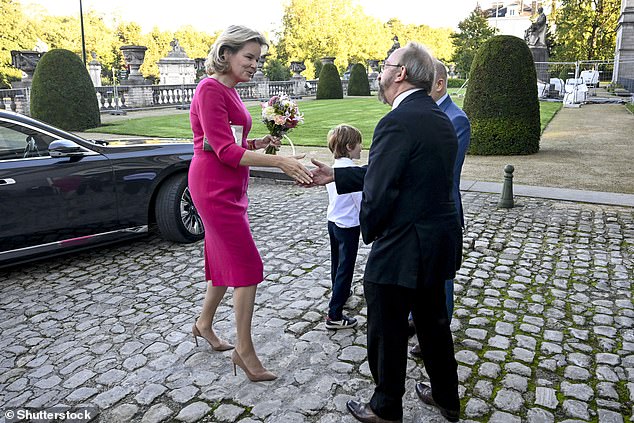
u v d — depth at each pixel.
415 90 2.21
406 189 2.12
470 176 8.53
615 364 3.02
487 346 3.23
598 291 4.07
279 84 30.22
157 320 3.73
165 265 4.86
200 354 3.23
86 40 62.41
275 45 60.47
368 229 2.17
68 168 4.69
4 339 3.52
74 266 4.89
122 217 5.06
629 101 24.11
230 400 2.74
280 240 5.49
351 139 3.34
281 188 8.13
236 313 2.85
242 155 2.61
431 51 2.26
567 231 5.61
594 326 3.50
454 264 2.25
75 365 3.15
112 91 22.36
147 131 14.63
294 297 4.05
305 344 3.31
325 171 2.63
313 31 57.12
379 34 65.88
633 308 3.77
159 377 2.99
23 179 4.44
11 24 52.72
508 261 4.73
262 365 3.06
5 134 4.48
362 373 2.97
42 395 2.85
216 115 2.63
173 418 2.61
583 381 2.85
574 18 43.56
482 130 10.62
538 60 27.66
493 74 10.45
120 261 5.01
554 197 6.99
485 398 2.70
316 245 5.30
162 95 24.56
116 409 2.70
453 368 2.41
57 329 3.64
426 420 2.54
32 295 4.25
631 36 34.59
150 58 71.81
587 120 16.86
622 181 8.01
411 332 3.36
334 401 2.71
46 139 4.71
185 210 5.38
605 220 6.02
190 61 31.45
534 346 3.23
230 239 2.79
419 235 2.12
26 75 22.14
